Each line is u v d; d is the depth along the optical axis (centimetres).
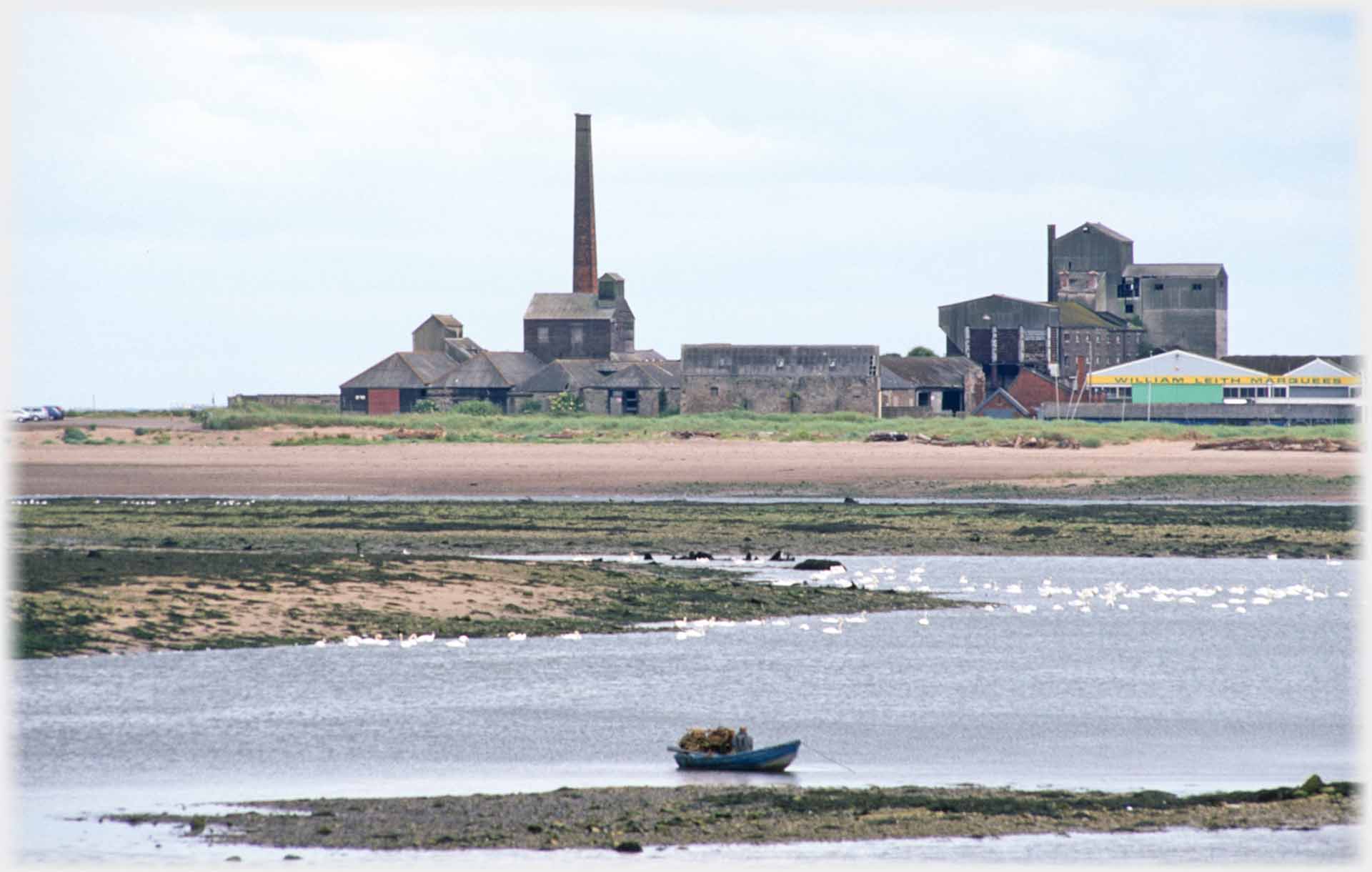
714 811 11438
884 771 12800
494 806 11538
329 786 12175
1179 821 11325
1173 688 16112
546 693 15638
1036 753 13450
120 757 12938
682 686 16038
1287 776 12712
